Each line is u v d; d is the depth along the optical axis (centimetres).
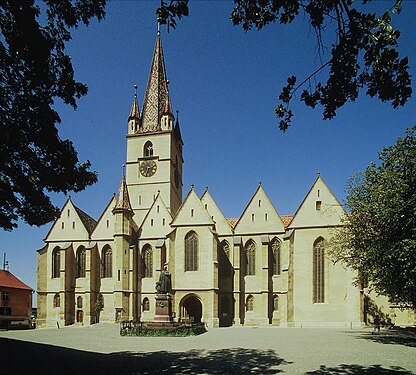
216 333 4825
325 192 6381
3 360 2328
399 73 963
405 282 3462
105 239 7469
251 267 6850
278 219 6881
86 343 3603
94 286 7275
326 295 6059
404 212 3319
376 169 3941
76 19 1647
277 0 1066
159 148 8562
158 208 7488
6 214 1938
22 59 1575
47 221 2108
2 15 1471
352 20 968
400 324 5862
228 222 7350
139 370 2042
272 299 6644
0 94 1605
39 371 1978
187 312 6950
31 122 1703
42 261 7506
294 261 6256
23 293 8888
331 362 2284
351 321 5875
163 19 1059
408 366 2131
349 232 4281
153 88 9194
